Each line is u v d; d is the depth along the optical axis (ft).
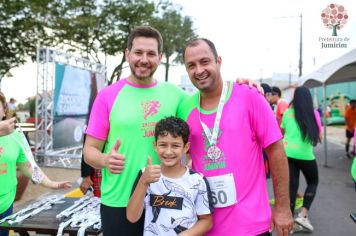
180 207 7.06
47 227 8.77
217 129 7.21
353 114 39.40
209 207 7.12
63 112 34.96
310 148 15.79
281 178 7.29
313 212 18.81
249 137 7.30
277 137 7.25
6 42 54.34
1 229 8.93
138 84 8.07
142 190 6.88
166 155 7.11
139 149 7.80
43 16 53.42
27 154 10.25
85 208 10.28
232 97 7.39
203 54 7.16
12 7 49.93
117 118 7.80
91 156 7.64
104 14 56.75
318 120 16.11
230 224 7.15
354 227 16.38
